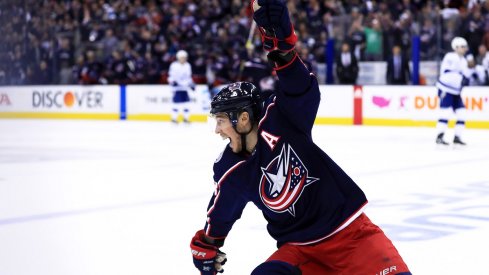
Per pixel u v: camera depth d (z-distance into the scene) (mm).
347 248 2658
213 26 19969
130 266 4621
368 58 16734
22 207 6793
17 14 20938
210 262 2834
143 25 20750
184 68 17406
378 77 16688
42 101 20953
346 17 17000
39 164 10234
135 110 19641
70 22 21156
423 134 14078
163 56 19734
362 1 18625
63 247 5168
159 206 6770
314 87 2496
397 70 16219
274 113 2572
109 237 5480
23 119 20781
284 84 2473
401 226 5656
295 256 2740
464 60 11609
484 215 6078
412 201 6766
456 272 4336
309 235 2664
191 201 7016
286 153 2576
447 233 5402
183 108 17516
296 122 2549
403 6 18062
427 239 5211
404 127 15859
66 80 20719
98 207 6746
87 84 20234
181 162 10211
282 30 2367
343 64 16844
